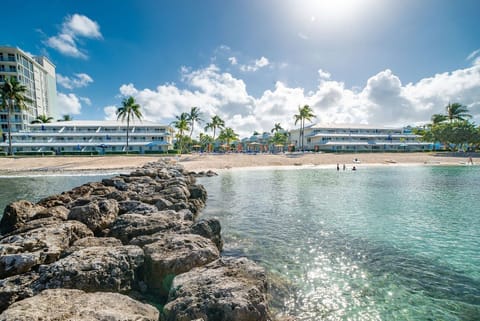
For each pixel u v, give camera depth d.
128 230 8.45
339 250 9.18
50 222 8.49
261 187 24.44
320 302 6.12
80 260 5.70
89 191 15.53
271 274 7.41
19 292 5.10
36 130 70.62
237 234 10.86
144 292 6.08
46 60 103.31
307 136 90.50
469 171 38.75
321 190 22.39
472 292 6.55
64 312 3.98
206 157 57.16
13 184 27.06
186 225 9.08
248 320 4.29
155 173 22.55
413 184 25.66
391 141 86.19
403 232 11.12
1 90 55.41
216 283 4.95
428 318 5.57
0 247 6.14
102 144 67.06
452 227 11.80
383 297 6.33
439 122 83.94
